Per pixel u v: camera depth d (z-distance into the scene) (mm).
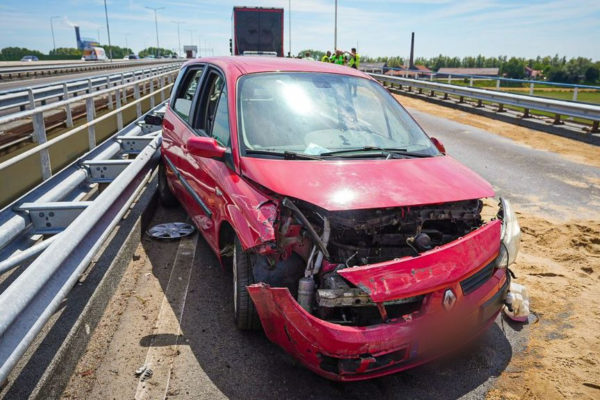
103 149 6555
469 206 3162
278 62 4473
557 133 12188
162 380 2918
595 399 2811
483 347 3330
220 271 4391
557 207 6395
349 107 4023
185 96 5359
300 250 2926
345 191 2898
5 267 2822
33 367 2662
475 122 14469
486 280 2992
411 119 4215
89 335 3275
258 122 3672
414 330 2619
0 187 7000
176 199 6055
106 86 17500
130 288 4043
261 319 2855
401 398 2842
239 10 21578
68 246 2957
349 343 2521
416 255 2779
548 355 3236
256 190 3123
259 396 2824
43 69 38844
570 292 4066
